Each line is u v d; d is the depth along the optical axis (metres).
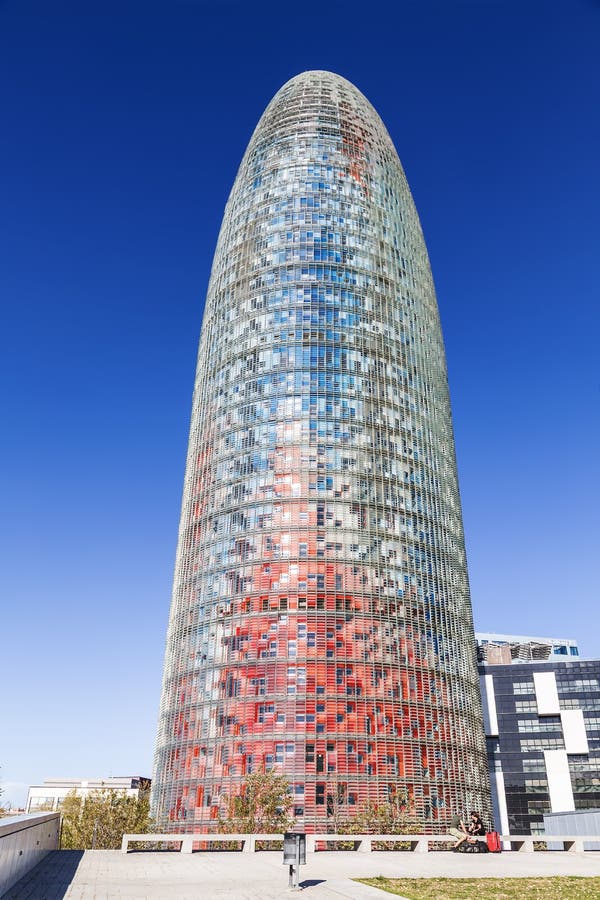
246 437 142.00
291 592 124.25
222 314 161.75
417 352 159.00
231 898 27.73
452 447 160.75
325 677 117.25
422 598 132.38
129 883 32.34
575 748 159.88
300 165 169.62
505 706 166.50
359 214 165.50
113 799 131.50
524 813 156.62
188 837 49.62
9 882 29.84
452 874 36.72
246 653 121.25
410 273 167.50
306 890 30.19
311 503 132.38
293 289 153.62
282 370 145.50
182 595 138.12
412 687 122.38
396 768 113.62
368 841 52.81
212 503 140.75
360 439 140.62
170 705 128.50
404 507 139.12
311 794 107.56
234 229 170.62
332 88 186.38
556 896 28.77
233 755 113.06
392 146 188.12
